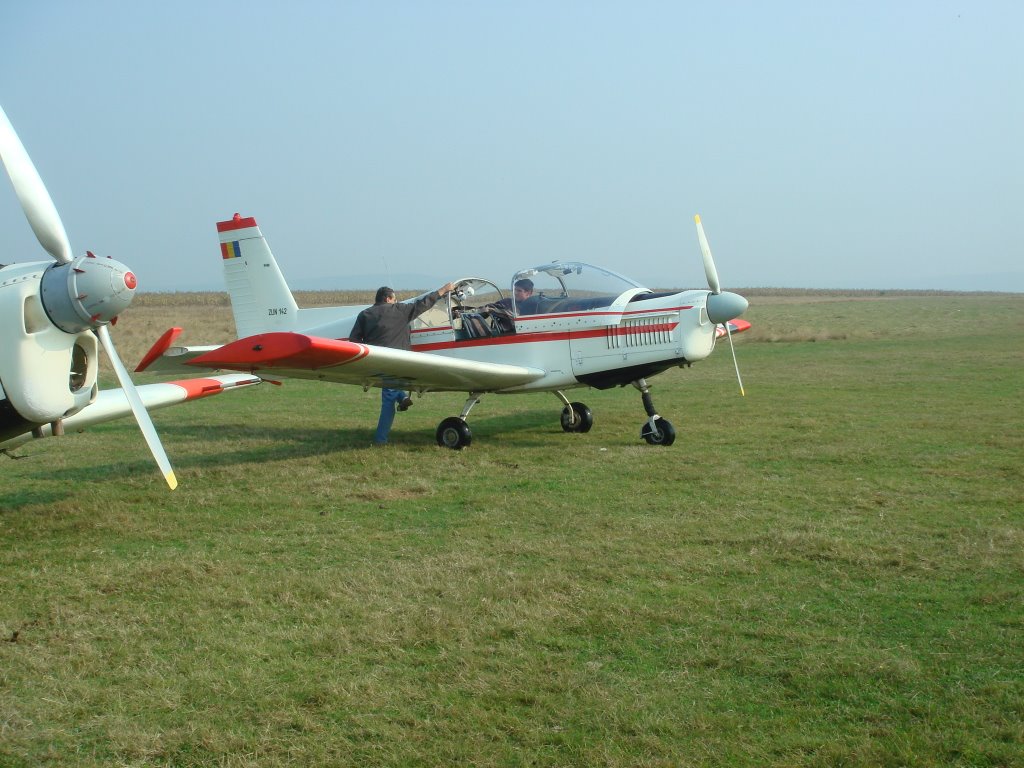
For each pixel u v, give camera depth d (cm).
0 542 486
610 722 263
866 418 923
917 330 2686
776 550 440
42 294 447
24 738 259
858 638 325
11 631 344
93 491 616
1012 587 378
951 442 765
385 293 814
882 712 268
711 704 275
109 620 355
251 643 329
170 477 488
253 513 549
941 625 337
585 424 872
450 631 337
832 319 3662
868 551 434
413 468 687
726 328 1062
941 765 238
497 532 489
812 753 245
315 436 867
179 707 278
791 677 292
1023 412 953
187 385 672
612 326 789
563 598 372
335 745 253
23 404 446
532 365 821
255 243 985
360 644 327
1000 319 3366
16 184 448
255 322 1002
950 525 485
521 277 833
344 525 514
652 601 368
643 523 500
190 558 445
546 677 295
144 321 3850
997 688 281
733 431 848
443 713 271
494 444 803
